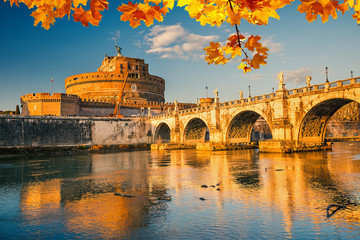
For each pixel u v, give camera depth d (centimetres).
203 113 7756
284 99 5356
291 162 4072
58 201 2262
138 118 10738
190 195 2322
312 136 5597
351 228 1477
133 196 2348
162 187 2692
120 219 1770
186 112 8550
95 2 249
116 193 2439
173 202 2120
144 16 238
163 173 3600
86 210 1986
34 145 8375
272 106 5591
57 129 8900
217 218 1722
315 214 1717
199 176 3247
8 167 4694
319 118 5319
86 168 4356
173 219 1738
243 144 7300
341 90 4331
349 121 13600
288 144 5262
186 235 1480
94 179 3272
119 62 14125
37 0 255
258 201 2053
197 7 253
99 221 1747
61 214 1911
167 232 1530
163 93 16425
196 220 1702
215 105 7206
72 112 10238
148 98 14575
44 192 2606
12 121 8081
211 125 7406
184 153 6925
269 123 5681
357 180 2644
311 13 231
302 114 5056
